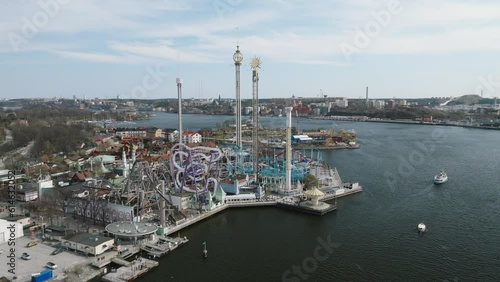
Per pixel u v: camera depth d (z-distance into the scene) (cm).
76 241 13362
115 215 15962
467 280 12125
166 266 12975
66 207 17438
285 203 19462
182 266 13000
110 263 12744
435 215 18075
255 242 15088
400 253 14000
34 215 16925
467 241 15025
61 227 15362
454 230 16175
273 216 18275
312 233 16012
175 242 14538
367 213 18500
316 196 19025
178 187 19438
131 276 11812
